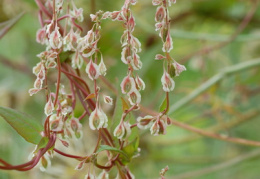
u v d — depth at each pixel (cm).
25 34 92
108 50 90
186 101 76
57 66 47
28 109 95
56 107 46
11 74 94
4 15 80
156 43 92
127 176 46
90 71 44
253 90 94
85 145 73
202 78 94
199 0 98
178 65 44
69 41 45
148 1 97
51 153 45
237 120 89
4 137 89
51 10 50
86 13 77
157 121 45
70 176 75
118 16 44
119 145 46
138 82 44
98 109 44
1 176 81
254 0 92
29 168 44
